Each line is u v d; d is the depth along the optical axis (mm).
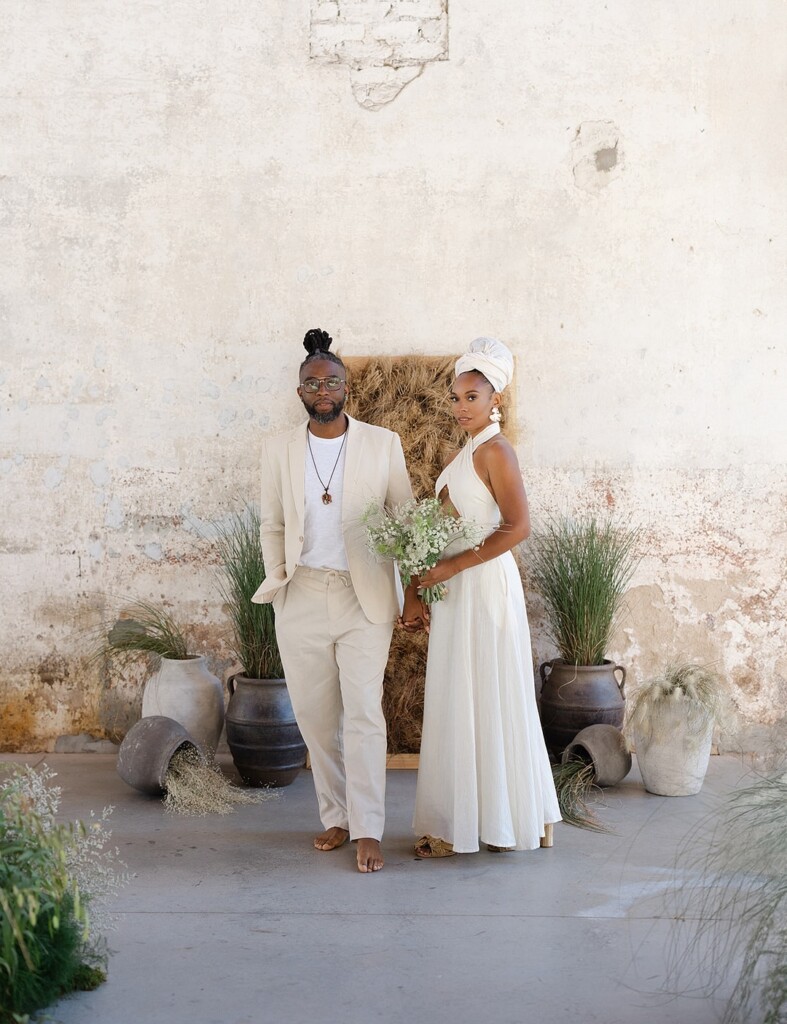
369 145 4879
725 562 4934
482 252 4902
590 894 3205
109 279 4914
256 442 4922
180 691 4438
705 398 4914
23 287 4922
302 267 4906
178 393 4922
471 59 4871
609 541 4809
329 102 4883
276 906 3113
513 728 3463
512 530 3410
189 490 4934
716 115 4875
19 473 4934
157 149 4898
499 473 3461
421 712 4797
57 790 2824
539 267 4902
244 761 4320
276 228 4898
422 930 2943
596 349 4918
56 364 4926
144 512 4938
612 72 4875
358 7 4875
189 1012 2475
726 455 4922
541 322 4906
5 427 4938
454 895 3199
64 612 4953
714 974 2648
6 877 2328
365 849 3416
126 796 4262
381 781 3471
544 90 4879
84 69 4887
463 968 2707
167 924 2982
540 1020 2436
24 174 4910
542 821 3545
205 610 4934
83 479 4938
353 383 4852
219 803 4066
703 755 4223
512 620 3479
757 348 4906
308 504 3539
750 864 2596
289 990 2588
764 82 4859
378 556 3492
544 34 4867
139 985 2613
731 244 4891
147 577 4949
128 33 4879
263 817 3992
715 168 4879
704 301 4898
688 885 3250
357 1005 2512
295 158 4891
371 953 2797
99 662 4938
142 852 3586
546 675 4883
